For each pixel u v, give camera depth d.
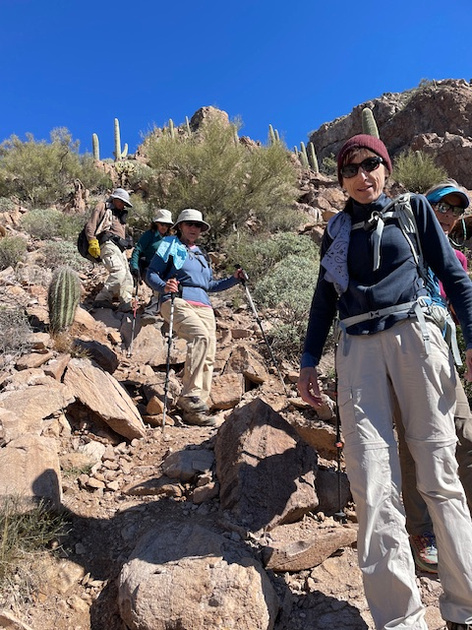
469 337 2.35
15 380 4.33
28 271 7.67
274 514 3.02
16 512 2.92
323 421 4.06
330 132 37.69
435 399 2.29
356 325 2.45
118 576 2.79
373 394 2.36
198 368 4.56
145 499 3.41
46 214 10.98
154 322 6.54
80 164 15.64
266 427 3.40
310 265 8.27
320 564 2.85
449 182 3.22
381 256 2.44
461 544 2.18
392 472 2.26
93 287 7.77
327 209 13.23
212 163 10.68
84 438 4.07
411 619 2.08
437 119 27.59
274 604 2.52
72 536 3.07
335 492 3.29
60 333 5.24
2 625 2.45
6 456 3.25
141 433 4.20
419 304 2.39
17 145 15.34
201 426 4.50
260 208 11.04
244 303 7.40
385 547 2.14
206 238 10.34
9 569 2.68
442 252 2.47
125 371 5.51
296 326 6.13
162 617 2.42
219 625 2.38
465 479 2.71
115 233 7.27
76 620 2.59
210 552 2.70
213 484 3.35
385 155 2.61
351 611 2.57
